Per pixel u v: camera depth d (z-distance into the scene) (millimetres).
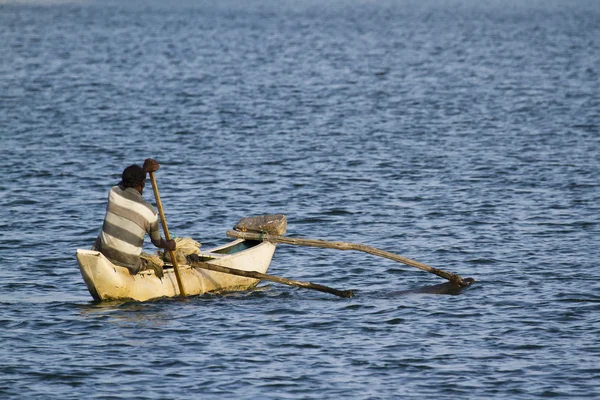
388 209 76625
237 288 56719
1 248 64000
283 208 77125
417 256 63406
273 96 153375
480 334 47594
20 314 50031
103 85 168000
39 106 139000
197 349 45125
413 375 42125
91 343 45750
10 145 105875
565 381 41500
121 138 111938
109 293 51844
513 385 41031
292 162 96500
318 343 46156
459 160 97750
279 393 40062
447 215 74438
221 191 83188
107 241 52031
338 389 40531
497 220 72688
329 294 55531
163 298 53719
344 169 92875
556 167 93875
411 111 136250
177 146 106500
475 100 148500
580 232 69062
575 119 127750
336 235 69000
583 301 53000
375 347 45656
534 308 51844
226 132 116500
